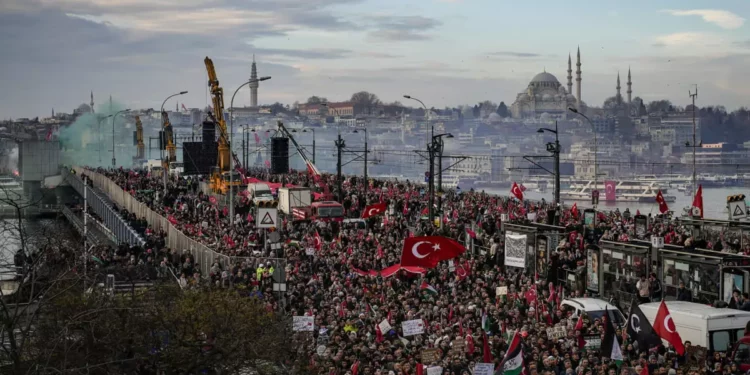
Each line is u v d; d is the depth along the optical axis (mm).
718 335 34219
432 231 61844
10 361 34406
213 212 85375
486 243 56938
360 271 51438
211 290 39562
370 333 38969
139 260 59938
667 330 32469
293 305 46875
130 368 35625
